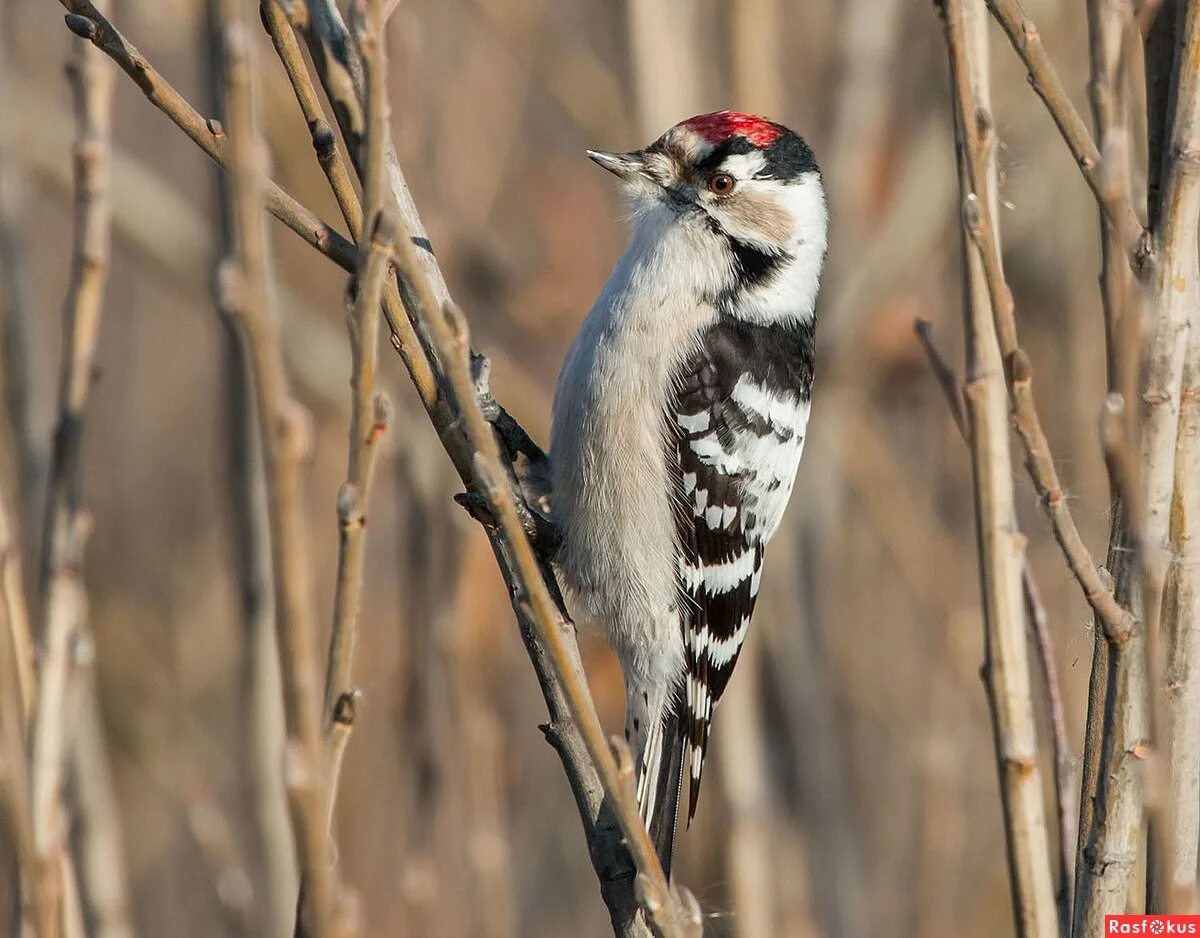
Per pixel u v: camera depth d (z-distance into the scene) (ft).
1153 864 18.89
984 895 42.52
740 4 41.52
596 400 29.81
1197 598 19.21
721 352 30.09
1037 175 41.50
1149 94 20.56
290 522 13.96
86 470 48.11
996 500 20.11
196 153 49.85
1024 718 19.97
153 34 41.91
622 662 30.60
